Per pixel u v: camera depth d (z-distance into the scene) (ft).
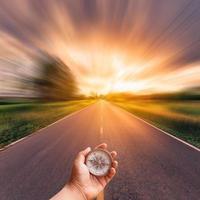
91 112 78.43
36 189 13.60
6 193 13.11
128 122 47.65
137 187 13.93
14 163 18.53
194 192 13.30
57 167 17.53
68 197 5.15
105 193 13.09
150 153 21.80
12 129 37.06
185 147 24.44
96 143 26.43
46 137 30.27
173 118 52.70
